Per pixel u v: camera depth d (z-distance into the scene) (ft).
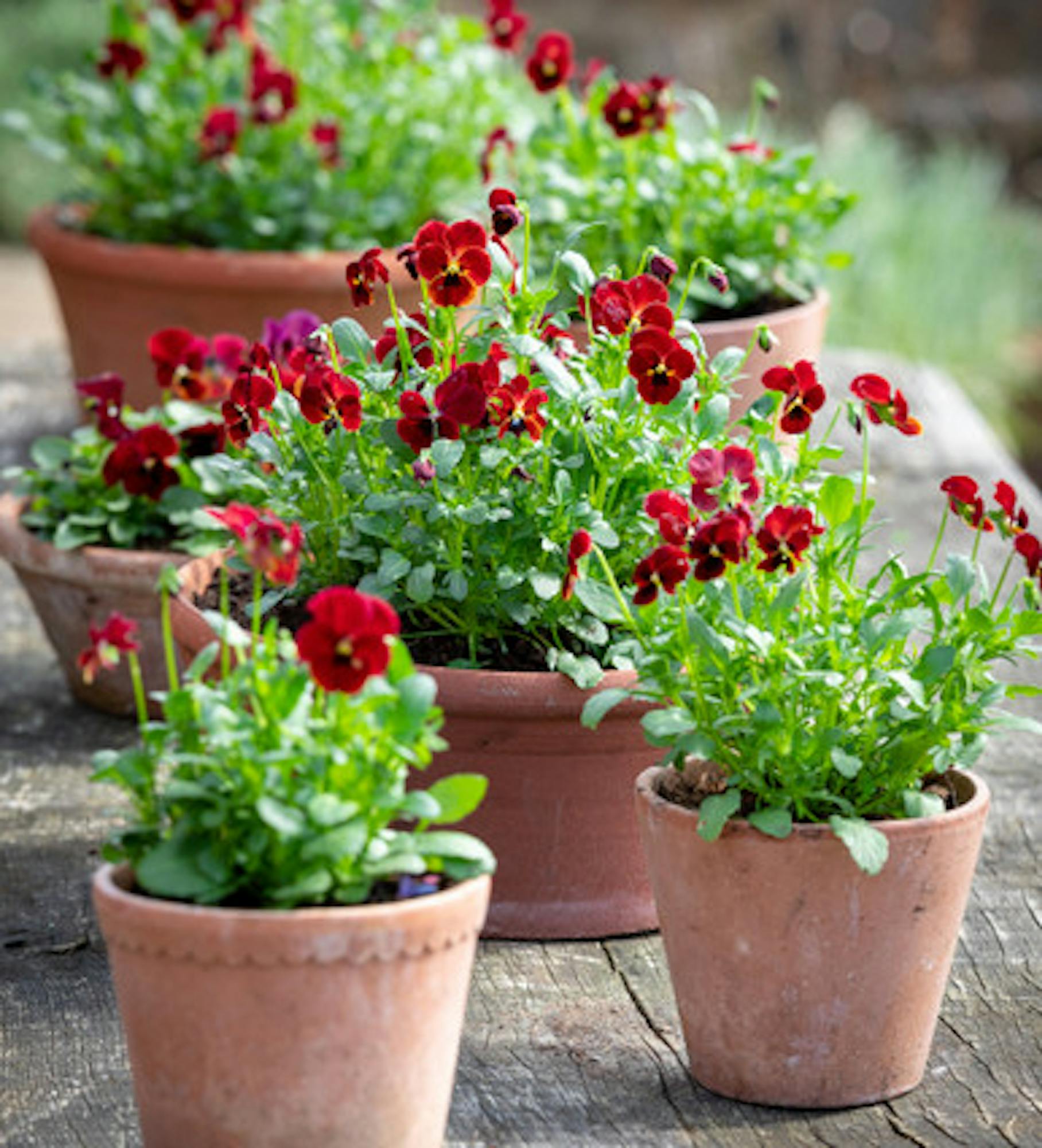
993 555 18.72
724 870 10.17
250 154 21.43
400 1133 9.32
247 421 12.16
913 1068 10.62
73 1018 11.37
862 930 10.19
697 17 51.72
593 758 11.98
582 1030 11.27
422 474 11.19
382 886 9.51
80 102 22.06
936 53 55.26
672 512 10.44
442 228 11.30
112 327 19.93
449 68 21.56
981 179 43.70
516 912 12.31
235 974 8.91
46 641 17.70
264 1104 9.08
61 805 14.14
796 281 18.42
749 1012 10.35
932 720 10.33
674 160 17.97
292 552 9.35
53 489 15.93
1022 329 42.09
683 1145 10.10
